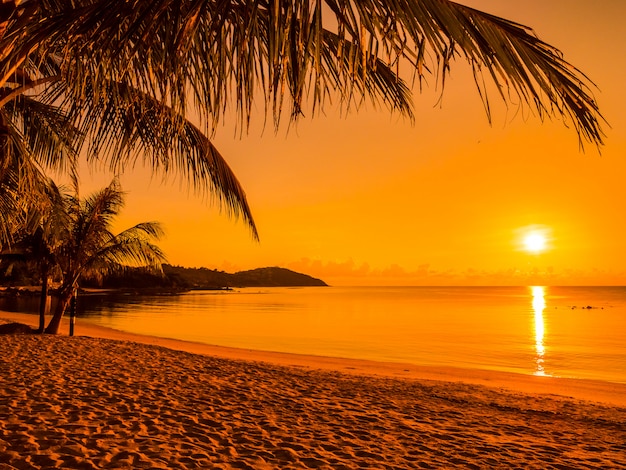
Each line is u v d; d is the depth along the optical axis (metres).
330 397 8.29
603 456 5.88
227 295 111.88
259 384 9.02
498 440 6.29
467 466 5.05
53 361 9.88
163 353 12.44
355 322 39.38
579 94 1.52
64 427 5.24
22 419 5.43
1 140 3.99
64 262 14.75
